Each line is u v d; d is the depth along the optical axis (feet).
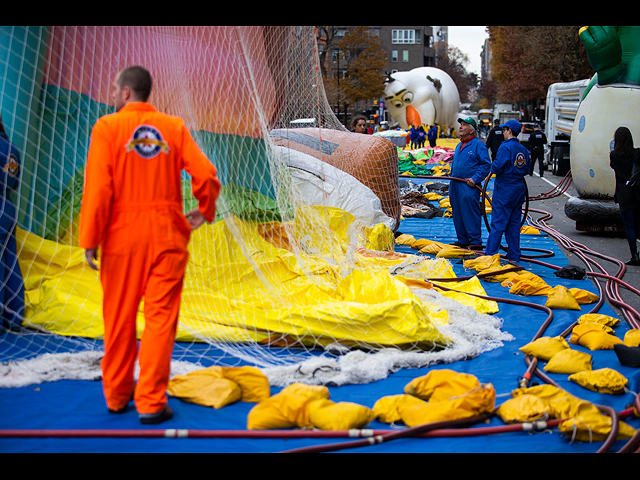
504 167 25.70
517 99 164.25
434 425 10.69
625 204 26.25
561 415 11.01
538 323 17.76
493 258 24.93
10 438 10.28
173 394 12.02
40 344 14.70
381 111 154.81
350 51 163.94
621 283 22.13
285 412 10.74
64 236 17.06
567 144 71.56
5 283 15.19
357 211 26.94
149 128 10.62
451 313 17.26
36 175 16.53
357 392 12.59
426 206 42.14
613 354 15.12
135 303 10.76
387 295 16.49
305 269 19.02
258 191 23.17
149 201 10.59
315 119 25.85
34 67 15.89
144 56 17.71
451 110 167.84
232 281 17.72
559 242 31.86
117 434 10.35
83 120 17.28
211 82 19.67
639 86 30.81
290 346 15.14
